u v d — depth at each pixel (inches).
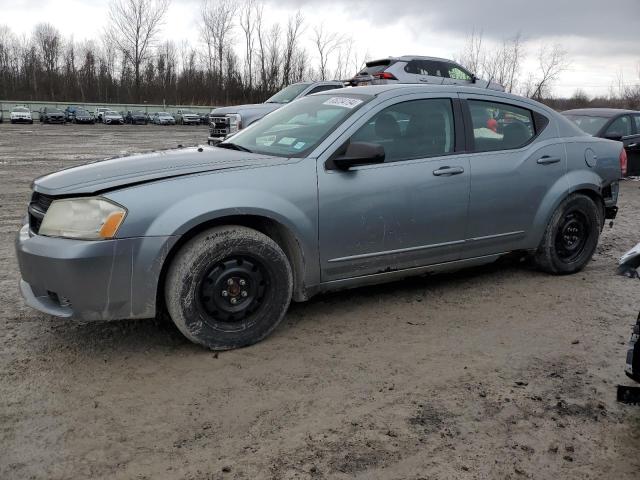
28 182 433.1
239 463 99.3
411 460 100.9
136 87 3070.9
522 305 177.6
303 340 149.3
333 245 152.6
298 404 118.3
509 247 189.5
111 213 127.3
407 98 170.4
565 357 142.3
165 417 112.7
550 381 130.0
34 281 132.5
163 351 141.1
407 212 162.6
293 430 109.2
